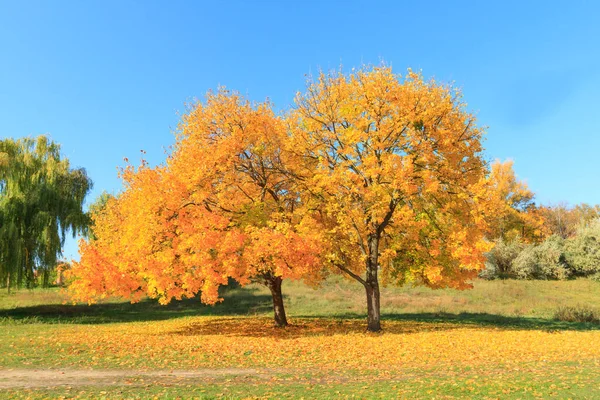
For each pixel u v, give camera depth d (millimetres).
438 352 14055
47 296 37531
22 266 28672
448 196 18594
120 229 19422
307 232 17188
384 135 17328
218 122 18516
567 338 17234
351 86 18359
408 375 10820
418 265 18688
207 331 20609
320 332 19703
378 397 8531
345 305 32719
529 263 40781
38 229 29562
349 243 19422
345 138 17609
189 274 16359
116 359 13102
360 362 12641
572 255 40938
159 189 16531
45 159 33000
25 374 11047
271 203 19641
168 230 16859
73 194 33594
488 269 41031
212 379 10547
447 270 18891
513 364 11930
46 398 8633
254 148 18312
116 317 28828
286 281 42250
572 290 36156
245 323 23922
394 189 16422
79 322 25891
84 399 8539
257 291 38750
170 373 11297
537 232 54844
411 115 16828
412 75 17562
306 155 19562
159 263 16359
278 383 10070
